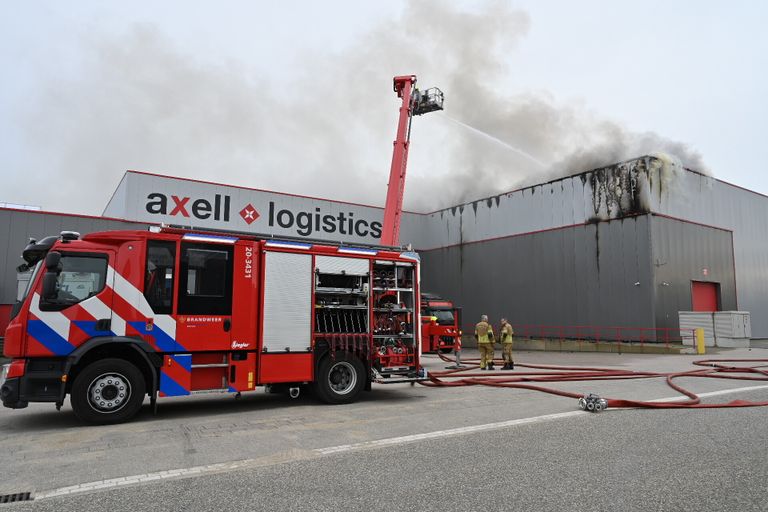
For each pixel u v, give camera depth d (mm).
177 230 8398
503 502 4266
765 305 29172
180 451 5965
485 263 30250
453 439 6508
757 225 29672
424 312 23281
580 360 19031
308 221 29875
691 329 22609
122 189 25859
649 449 5957
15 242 21500
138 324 7879
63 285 7586
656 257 22641
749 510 4078
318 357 9375
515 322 28156
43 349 7320
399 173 25281
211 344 8375
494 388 11320
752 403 8836
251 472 5145
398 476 4980
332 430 7074
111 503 4293
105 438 6629
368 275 10039
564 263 25984
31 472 5156
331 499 4363
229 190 27578
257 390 11555
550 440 6426
